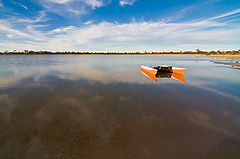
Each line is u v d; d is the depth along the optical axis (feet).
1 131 12.98
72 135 12.47
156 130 13.34
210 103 20.61
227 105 19.80
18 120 15.08
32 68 66.28
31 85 31.37
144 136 12.33
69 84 32.48
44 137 12.15
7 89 27.81
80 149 10.69
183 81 36.35
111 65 85.05
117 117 15.99
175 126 14.06
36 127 13.74
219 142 11.48
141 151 10.43
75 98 22.57
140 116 16.29
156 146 11.00
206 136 12.35
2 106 19.02
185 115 16.61
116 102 20.84
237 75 46.42
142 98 22.71
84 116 16.17
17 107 18.71
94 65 84.43
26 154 10.16
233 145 11.09
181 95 24.39
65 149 10.69
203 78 40.98
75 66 77.36
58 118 15.65
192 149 10.64
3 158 9.75
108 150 10.56
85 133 12.78
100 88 28.86
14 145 11.10
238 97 23.38
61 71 55.62
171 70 53.57
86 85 31.50
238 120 15.37
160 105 19.74
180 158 9.73
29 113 16.85
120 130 13.30
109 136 12.34
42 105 19.47
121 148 10.77
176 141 11.62
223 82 35.24
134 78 40.37
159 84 32.73
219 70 60.34
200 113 17.19
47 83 33.47
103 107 18.89
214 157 9.82
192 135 12.50
